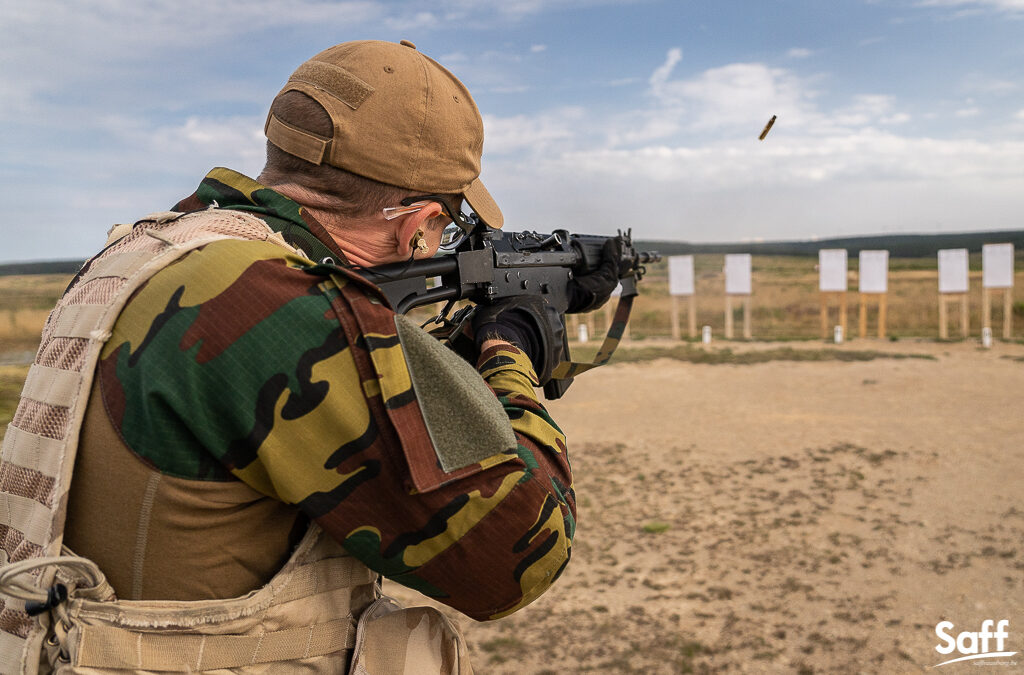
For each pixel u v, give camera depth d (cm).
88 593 78
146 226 92
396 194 99
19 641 83
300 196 97
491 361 108
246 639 81
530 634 346
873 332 1662
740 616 355
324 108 93
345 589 88
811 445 625
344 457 76
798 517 470
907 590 371
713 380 961
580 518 489
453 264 145
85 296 85
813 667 310
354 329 78
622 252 228
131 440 76
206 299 76
